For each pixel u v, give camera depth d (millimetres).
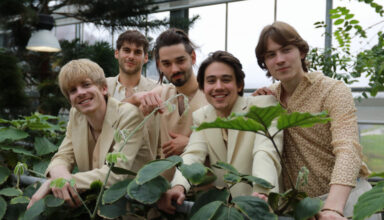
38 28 6223
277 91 1449
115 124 1352
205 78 1350
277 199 955
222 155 1334
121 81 2717
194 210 981
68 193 1147
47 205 1114
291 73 1295
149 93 1419
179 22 6953
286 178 1350
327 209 980
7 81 5500
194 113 1451
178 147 1690
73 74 1324
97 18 7184
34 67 6941
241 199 916
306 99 1307
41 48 6289
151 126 1579
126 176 1266
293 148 1329
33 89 7148
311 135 1271
